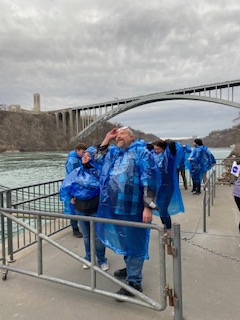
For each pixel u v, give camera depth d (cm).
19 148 10700
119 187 279
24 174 3841
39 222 313
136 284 292
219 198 824
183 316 260
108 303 283
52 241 305
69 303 285
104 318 260
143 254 287
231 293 299
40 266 315
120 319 258
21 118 11644
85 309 274
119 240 281
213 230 520
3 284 325
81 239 480
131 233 276
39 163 5841
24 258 400
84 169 357
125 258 298
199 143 889
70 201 381
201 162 884
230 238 477
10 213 341
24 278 339
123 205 278
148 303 256
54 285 321
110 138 330
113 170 288
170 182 439
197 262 379
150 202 271
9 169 4547
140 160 278
